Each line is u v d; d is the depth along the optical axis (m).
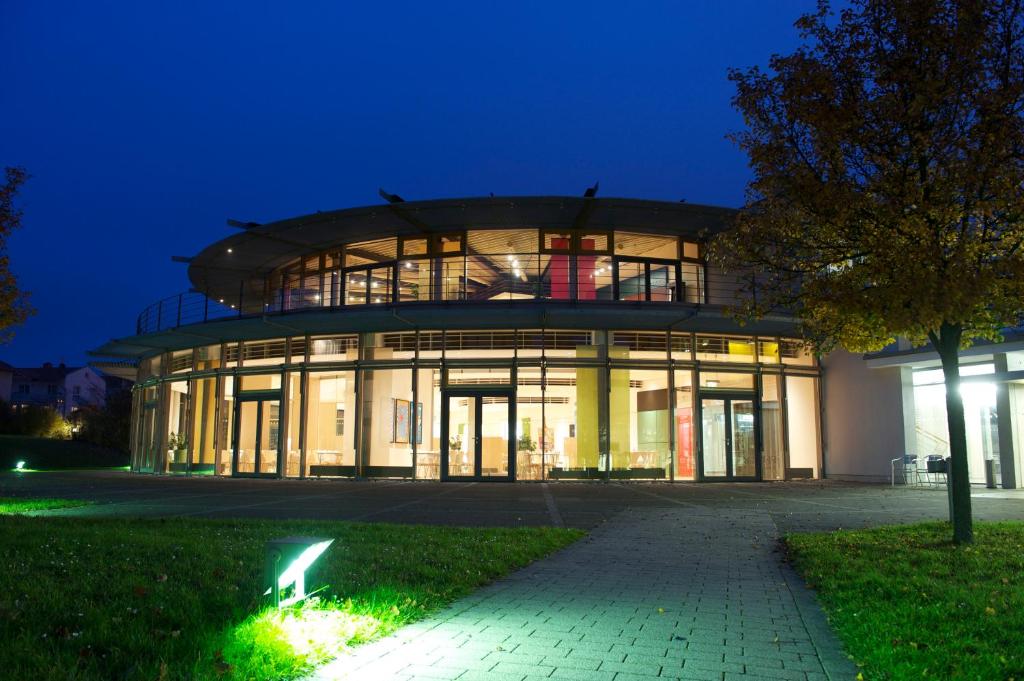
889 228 9.14
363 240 25.12
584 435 22.91
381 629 5.45
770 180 10.02
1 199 14.76
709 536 11.12
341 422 24.17
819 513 14.07
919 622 5.57
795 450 24.75
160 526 10.66
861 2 9.38
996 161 8.60
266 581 5.67
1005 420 20.98
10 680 3.96
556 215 22.86
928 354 22.16
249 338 26.05
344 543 9.22
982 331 10.12
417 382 23.53
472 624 5.80
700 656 4.97
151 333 25.73
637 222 23.33
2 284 14.81
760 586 7.45
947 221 9.02
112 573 6.85
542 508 15.00
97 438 49.16
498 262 23.86
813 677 4.55
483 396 23.16
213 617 5.57
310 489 19.92
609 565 8.70
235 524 11.11
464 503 15.98
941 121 9.09
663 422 23.34
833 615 6.09
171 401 28.56
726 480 23.48
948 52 8.84
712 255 11.17
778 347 24.80
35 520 11.15
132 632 4.92
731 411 23.98
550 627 5.71
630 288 23.91
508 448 22.84
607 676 4.51
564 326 23.20
